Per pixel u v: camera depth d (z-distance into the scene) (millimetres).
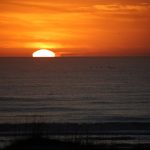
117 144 75812
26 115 116750
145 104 144125
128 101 153000
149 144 75250
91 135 85562
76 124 98938
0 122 101625
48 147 47094
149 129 94562
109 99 160250
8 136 82875
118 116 115875
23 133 85438
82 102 151250
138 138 83312
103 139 81562
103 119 109688
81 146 50031
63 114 119688
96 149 50344
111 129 94062
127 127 97000
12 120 106500
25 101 153000
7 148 48000
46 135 68125
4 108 132250
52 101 154000
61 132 86688
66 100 157500
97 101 154000
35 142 48500
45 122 98688
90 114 119812
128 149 63344
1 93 182625
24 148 46938
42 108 133000
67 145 48969
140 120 108000
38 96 171500
